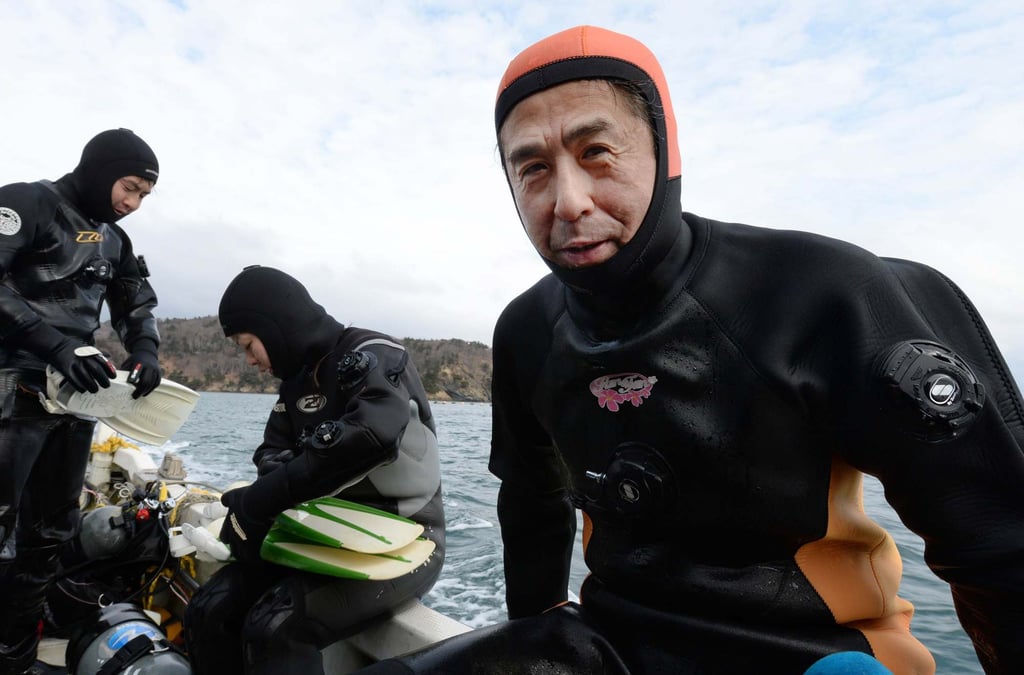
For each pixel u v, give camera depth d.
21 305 2.00
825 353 0.72
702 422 0.77
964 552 0.63
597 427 0.86
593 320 0.86
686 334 0.78
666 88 0.79
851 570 0.77
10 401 2.06
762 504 0.75
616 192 0.73
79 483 2.32
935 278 0.74
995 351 0.71
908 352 0.66
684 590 0.81
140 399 2.28
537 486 1.12
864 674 0.58
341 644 2.05
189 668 2.01
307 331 1.94
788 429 0.74
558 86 0.73
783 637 0.76
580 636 0.87
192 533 1.92
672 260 0.79
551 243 0.77
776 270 0.77
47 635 2.54
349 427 1.63
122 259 2.50
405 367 1.93
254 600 1.82
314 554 1.68
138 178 2.21
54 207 2.12
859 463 0.72
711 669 0.78
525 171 0.77
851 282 0.71
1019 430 0.66
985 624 0.65
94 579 2.58
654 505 0.80
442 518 2.07
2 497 2.04
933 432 0.64
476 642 0.85
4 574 2.16
